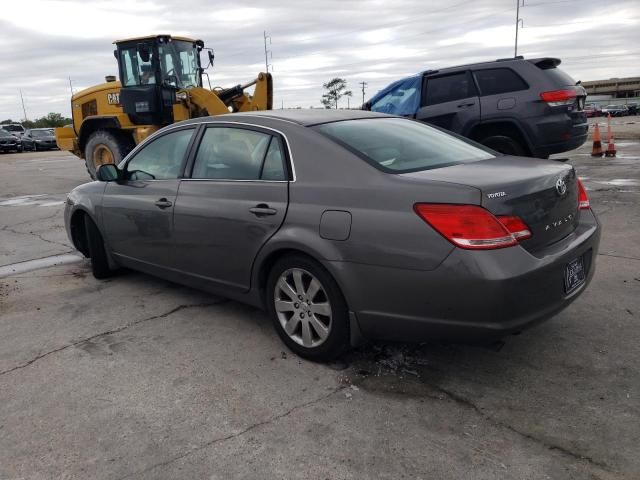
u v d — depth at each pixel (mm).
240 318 4129
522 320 2713
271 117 3705
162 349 3637
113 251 4938
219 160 3898
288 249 3314
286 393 3029
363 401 2920
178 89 11930
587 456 2410
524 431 2607
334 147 3250
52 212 9242
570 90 7680
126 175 4734
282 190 3363
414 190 2830
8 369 3428
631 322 3699
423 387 3041
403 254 2793
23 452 2592
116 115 12414
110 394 3078
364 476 2346
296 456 2492
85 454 2559
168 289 4859
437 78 8453
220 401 2971
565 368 3162
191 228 3955
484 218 2641
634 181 8961
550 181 2998
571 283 3037
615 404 2781
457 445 2523
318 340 3318
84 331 3984
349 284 3008
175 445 2602
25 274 5531
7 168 20172
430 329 2834
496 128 8047
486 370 3189
